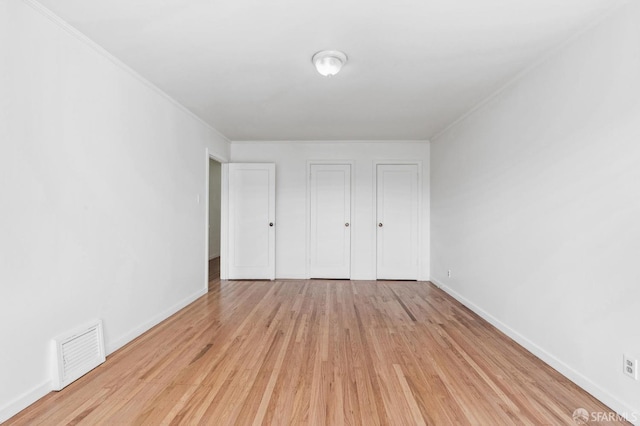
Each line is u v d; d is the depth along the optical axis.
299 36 2.28
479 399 1.97
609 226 1.92
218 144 4.98
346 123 4.45
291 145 5.53
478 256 3.61
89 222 2.38
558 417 1.81
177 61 2.67
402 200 5.48
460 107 3.75
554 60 2.42
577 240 2.17
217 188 7.96
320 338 2.90
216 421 1.76
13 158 1.82
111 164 2.61
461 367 2.38
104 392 2.03
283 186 5.53
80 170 2.29
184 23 2.13
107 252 2.57
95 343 2.37
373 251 5.48
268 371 2.30
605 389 1.94
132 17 2.07
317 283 5.20
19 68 1.85
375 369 2.34
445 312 3.69
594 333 2.03
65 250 2.17
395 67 2.74
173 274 3.60
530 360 2.50
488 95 3.36
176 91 3.32
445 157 4.71
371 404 1.92
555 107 2.40
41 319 1.98
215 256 7.84
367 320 3.40
